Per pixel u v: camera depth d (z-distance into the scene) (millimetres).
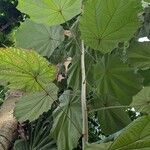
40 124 1669
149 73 1056
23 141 1630
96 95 1101
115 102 1100
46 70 682
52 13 800
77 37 1292
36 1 776
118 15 712
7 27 3133
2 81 714
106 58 956
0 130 1604
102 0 688
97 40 746
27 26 1124
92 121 2012
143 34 1240
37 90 746
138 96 904
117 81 981
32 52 637
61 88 1480
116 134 625
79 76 1164
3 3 3258
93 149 583
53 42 1129
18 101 875
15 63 664
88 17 709
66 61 1419
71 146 1042
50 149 1562
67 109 1056
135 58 1030
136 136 556
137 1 705
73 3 772
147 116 534
